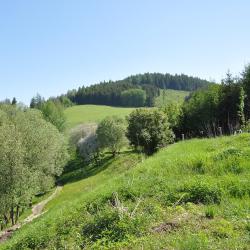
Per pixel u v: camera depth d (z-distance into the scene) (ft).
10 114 216.95
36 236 40.83
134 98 573.33
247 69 146.61
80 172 240.73
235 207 34.45
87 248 33.27
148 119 174.19
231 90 151.23
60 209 53.11
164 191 41.75
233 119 146.20
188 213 35.01
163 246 28.81
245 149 49.83
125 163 191.93
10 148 137.18
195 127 166.30
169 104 193.16
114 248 31.24
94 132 286.46
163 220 34.45
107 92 604.90
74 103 625.00
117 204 39.19
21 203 143.13
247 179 40.34
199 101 162.81
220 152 50.78
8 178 136.26
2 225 139.03
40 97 536.83
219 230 29.55
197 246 26.89
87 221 38.96
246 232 28.78
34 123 184.03
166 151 69.67
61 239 37.58
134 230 33.42
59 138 204.95
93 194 48.96
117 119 262.26
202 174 46.62
